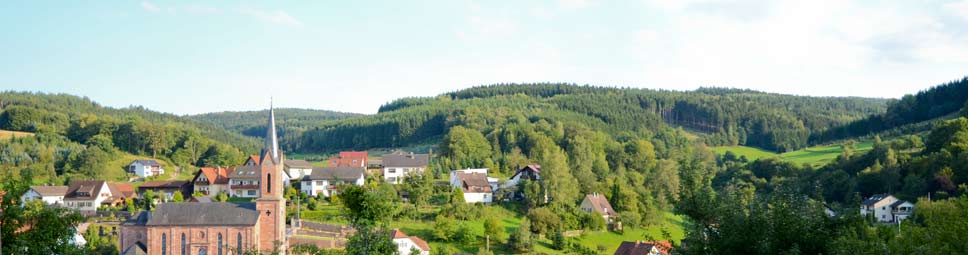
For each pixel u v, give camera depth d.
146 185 190.38
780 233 45.28
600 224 158.88
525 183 172.50
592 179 185.38
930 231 50.81
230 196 183.75
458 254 130.00
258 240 122.69
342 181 185.12
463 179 175.12
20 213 47.97
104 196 178.88
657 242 54.19
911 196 152.25
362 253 50.09
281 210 124.19
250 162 193.62
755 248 44.72
